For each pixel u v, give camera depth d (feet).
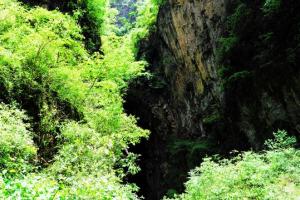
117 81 70.49
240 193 32.91
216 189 34.19
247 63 54.08
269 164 36.29
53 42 49.57
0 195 21.03
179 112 88.63
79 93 52.39
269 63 48.65
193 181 37.70
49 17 55.21
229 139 62.95
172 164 80.28
